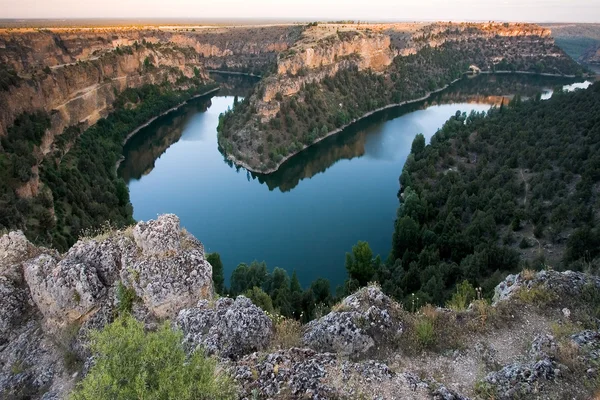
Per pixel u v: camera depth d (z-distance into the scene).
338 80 187.75
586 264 42.72
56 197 77.44
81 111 132.62
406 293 49.88
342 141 150.25
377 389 14.78
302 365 15.75
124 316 19.95
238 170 128.25
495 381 15.77
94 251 22.58
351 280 52.16
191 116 182.38
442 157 106.69
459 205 76.06
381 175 121.00
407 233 65.00
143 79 185.62
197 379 12.88
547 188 74.62
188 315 19.58
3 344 21.28
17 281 23.19
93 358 17.34
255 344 18.28
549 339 17.64
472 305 21.25
